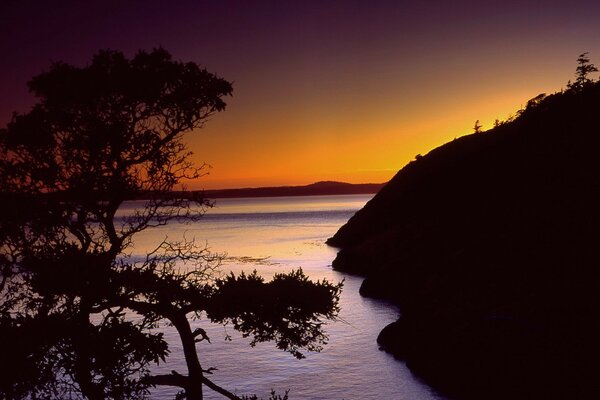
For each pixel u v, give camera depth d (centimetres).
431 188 11206
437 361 3469
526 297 3572
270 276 8081
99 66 1037
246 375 3725
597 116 7850
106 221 1056
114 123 1032
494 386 2970
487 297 4000
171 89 1086
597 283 3475
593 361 2708
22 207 987
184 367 3788
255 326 1168
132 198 1065
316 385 3494
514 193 7238
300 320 1204
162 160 1082
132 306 1089
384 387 3425
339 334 4947
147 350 1002
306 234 19050
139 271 1091
